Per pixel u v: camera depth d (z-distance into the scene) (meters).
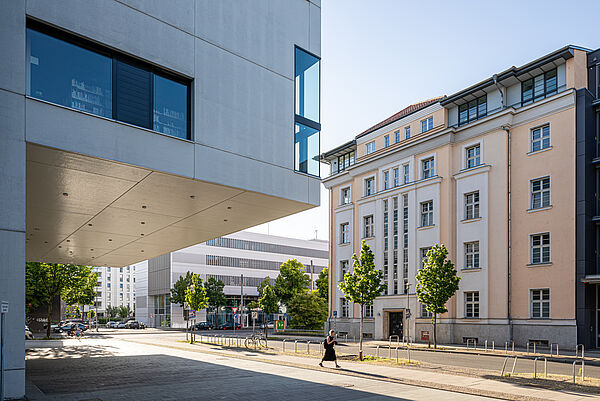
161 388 14.45
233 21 17.09
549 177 30.34
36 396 13.22
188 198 18.22
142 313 92.94
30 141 12.26
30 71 12.69
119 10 14.23
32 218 21.92
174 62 15.29
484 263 33.06
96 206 19.66
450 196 35.78
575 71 29.70
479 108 35.22
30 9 12.61
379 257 41.16
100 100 13.82
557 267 29.17
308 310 55.34
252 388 14.20
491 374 16.67
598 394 12.70
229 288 83.94
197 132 15.65
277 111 18.16
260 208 19.89
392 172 41.03
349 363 20.69
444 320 34.66
